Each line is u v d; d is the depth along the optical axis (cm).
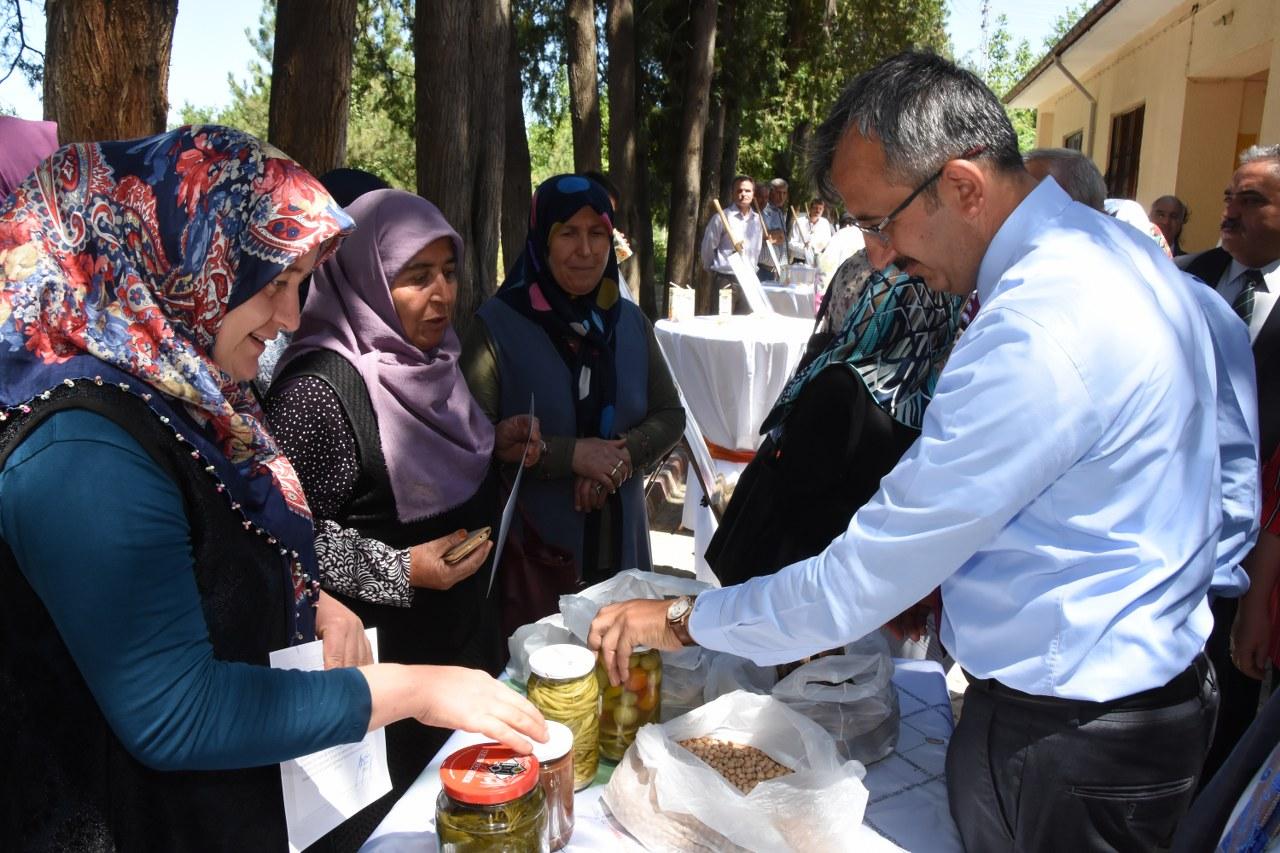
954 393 103
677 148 1059
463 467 193
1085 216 112
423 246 181
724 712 127
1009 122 115
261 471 112
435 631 185
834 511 184
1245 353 136
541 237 227
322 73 319
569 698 120
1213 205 891
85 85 229
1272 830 97
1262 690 228
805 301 757
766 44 1257
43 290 92
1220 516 113
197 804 101
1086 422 97
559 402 229
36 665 94
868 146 115
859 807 110
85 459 88
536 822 98
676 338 401
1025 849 113
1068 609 104
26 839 95
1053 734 108
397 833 115
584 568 234
